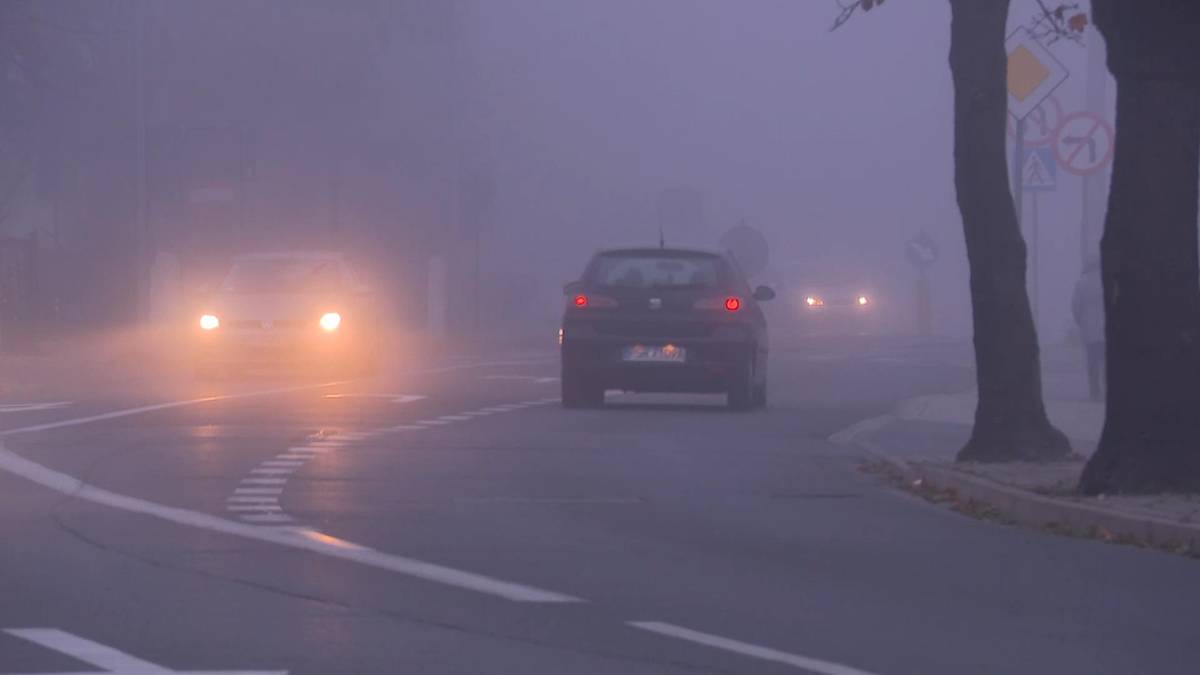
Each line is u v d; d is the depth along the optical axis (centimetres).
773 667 1936
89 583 2383
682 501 3294
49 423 4616
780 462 3938
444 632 2100
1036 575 2545
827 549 2766
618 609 2253
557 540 2805
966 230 3712
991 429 3700
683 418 4984
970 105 3647
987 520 3109
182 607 2228
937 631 2144
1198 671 1947
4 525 2883
